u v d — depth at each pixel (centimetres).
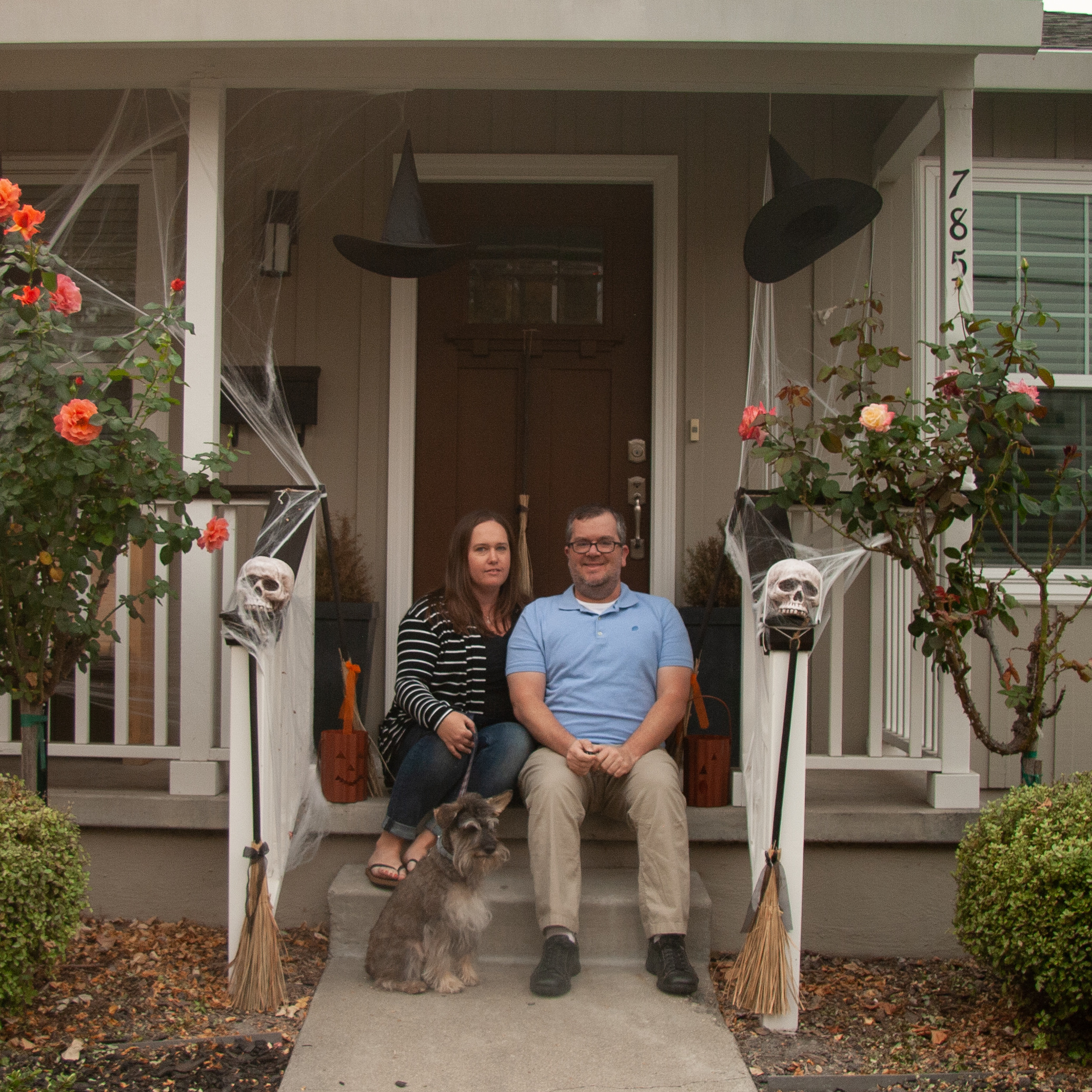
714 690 406
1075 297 465
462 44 340
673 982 288
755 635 313
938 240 443
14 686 319
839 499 327
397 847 324
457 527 345
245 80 356
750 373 447
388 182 463
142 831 353
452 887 286
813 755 363
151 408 309
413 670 335
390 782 372
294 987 300
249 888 285
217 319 361
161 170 465
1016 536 453
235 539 375
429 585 465
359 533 457
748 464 456
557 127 463
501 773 318
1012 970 280
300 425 459
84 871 290
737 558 349
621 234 472
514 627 346
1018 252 466
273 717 296
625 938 313
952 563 351
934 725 384
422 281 470
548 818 299
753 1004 282
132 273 467
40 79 356
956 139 358
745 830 340
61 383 293
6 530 305
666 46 342
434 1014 280
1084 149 465
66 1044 265
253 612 285
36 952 268
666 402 457
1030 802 294
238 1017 282
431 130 463
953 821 347
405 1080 250
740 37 335
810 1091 252
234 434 372
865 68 355
